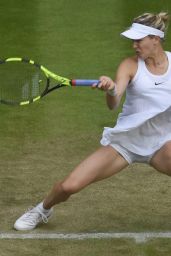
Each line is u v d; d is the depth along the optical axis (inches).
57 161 804.6
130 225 647.8
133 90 583.5
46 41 1227.9
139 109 587.8
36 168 783.7
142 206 689.0
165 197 709.3
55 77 598.5
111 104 575.5
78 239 617.0
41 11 1354.6
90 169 594.2
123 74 576.7
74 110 965.2
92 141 863.7
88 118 939.3
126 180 750.5
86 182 596.4
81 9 1365.7
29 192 722.8
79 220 657.6
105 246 604.4
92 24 1296.8
